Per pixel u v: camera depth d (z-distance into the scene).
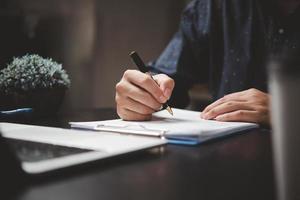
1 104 0.86
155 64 1.34
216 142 0.63
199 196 0.37
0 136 0.39
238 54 1.24
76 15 2.51
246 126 0.74
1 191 0.38
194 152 0.56
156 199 0.36
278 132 0.30
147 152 0.55
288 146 0.30
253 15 1.23
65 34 2.45
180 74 1.28
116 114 0.94
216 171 0.46
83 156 0.47
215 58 1.33
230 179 0.43
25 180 0.41
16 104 0.85
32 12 2.38
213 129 0.66
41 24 2.35
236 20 1.26
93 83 2.60
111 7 2.58
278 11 1.17
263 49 1.21
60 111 0.99
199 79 1.38
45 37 2.35
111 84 2.63
